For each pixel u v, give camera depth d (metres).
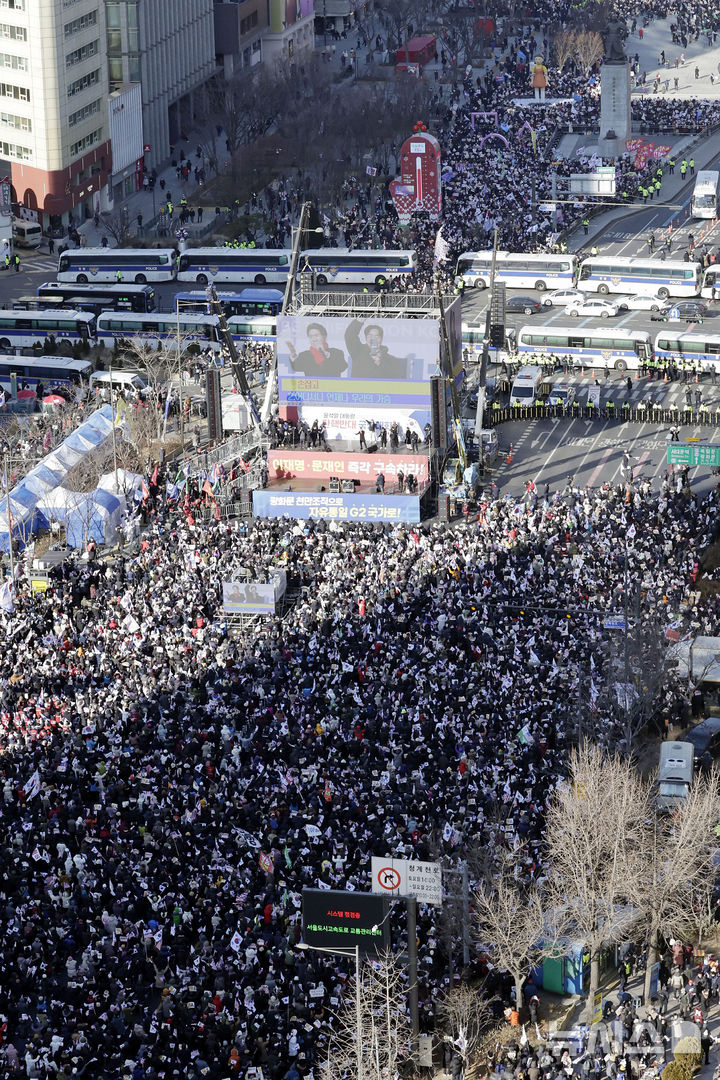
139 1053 108.19
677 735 146.62
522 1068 108.88
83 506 188.12
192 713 144.12
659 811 132.75
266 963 114.38
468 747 137.62
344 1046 107.12
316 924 110.69
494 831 125.25
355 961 113.38
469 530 182.25
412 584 167.88
